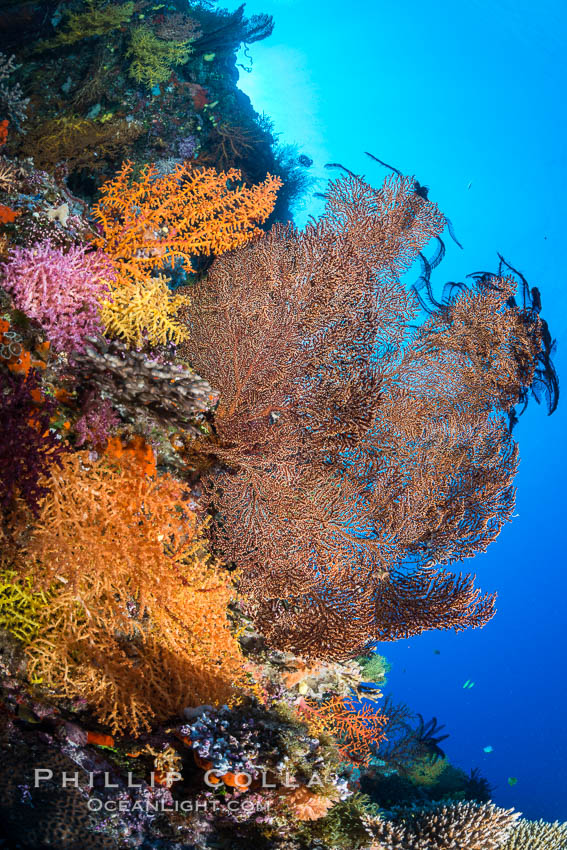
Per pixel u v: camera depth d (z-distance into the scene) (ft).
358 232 17.65
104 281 11.20
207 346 15.21
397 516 15.65
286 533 14.30
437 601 15.69
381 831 13.12
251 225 17.15
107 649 10.77
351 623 14.21
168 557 11.37
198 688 12.16
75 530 9.99
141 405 11.60
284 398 14.87
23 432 9.16
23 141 21.53
